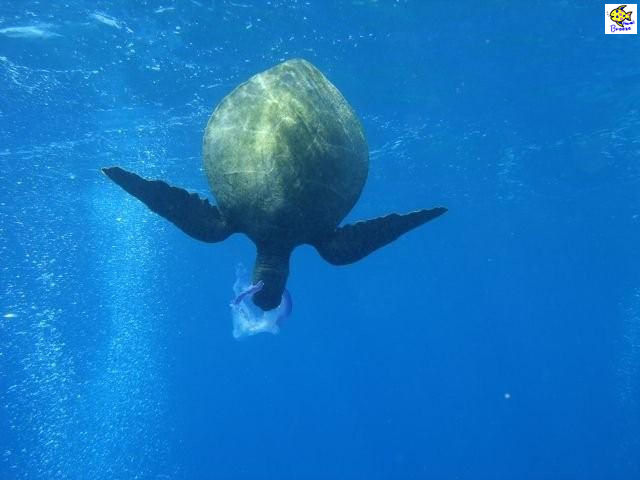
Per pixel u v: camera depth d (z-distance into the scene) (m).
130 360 44.06
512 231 37.38
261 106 3.95
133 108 15.02
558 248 43.53
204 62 12.73
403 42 12.38
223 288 51.44
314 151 3.77
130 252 32.41
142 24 11.23
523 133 18.50
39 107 14.81
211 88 13.98
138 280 39.50
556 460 36.84
